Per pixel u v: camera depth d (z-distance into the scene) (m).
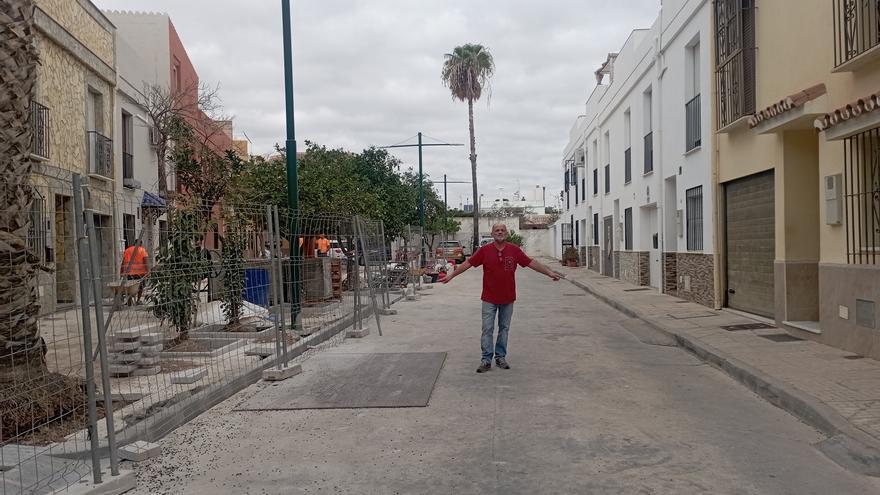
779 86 10.28
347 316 13.05
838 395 6.25
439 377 7.94
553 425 5.85
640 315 13.12
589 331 11.73
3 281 5.37
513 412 6.30
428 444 5.38
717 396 6.90
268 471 4.85
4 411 4.97
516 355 9.33
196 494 4.46
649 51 18.06
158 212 7.27
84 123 16.20
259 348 9.13
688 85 15.08
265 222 9.84
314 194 15.83
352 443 5.45
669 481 4.51
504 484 4.50
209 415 6.42
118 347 7.24
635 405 6.53
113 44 18.14
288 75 11.67
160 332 7.80
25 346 5.20
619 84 22.95
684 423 5.90
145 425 5.61
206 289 9.09
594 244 31.16
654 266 19.47
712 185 13.20
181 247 7.69
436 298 19.36
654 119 17.69
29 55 5.98
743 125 11.69
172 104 20.75
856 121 7.46
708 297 13.66
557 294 19.95
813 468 4.77
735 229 12.59
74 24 15.63
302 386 7.54
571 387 7.32
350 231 13.79
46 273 5.11
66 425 5.54
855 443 5.03
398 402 6.68
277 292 8.45
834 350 8.47
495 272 8.31
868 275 7.86
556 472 4.70
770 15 10.60
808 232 9.98
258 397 7.08
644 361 8.85
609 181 26.50
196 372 7.40
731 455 5.04
